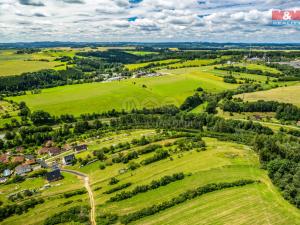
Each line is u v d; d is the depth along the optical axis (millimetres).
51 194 111688
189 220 92250
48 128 187750
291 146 134250
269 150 128500
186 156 135125
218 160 128375
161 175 119000
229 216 93125
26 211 101562
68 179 124000
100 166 131000
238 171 119000
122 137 171250
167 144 148500
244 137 160500
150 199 104000
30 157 148375
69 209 100312
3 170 136250
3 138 177000
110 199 104875
